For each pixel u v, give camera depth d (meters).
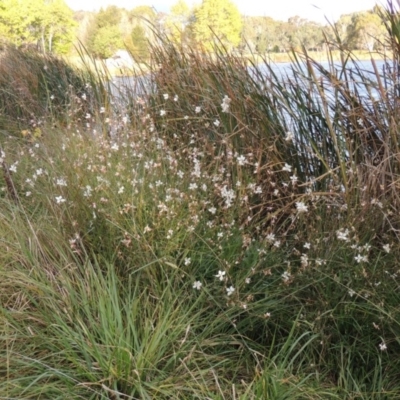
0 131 4.57
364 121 2.46
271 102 2.84
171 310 1.96
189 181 2.59
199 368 1.77
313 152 2.58
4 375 1.70
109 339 1.72
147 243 2.17
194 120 3.18
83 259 2.27
